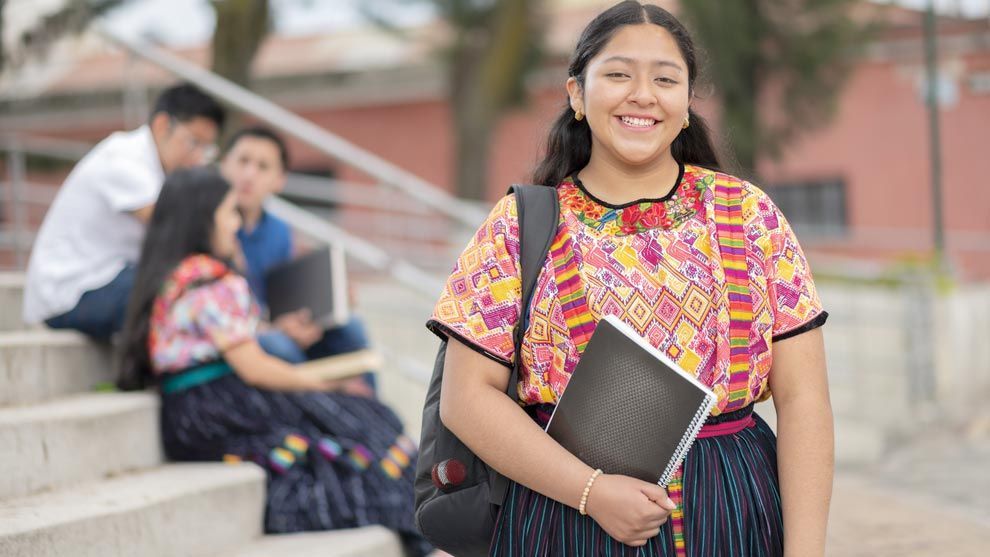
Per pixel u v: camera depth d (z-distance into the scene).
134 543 2.85
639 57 2.00
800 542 1.91
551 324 1.99
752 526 1.99
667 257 1.99
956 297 9.12
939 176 10.45
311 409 3.62
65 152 6.01
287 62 17.14
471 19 14.64
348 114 16.55
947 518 4.58
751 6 13.30
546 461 1.93
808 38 13.37
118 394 3.61
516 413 1.98
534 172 2.23
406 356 6.90
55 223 3.97
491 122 14.81
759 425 2.13
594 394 1.92
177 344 3.53
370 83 16.05
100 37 5.14
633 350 1.90
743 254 1.99
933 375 8.21
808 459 1.96
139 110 5.18
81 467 3.17
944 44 14.48
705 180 2.07
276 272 4.38
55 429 3.08
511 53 14.16
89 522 2.72
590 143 2.17
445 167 16.11
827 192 15.35
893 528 4.36
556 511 2.00
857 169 15.12
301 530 3.49
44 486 3.03
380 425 3.71
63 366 3.64
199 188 3.57
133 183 3.94
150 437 3.50
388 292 8.09
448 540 2.15
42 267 3.91
